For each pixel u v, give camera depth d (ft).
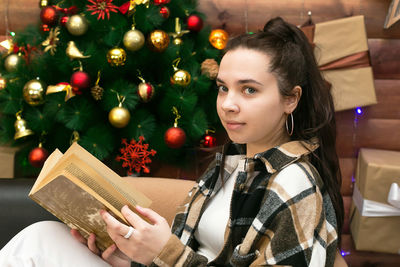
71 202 2.44
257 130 2.54
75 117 4.78
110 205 2.45
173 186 4.15
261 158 2.62
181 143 4.87
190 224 3.04
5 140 5.18
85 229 2.76
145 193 4.11
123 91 4.77
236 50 2.55
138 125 4.98
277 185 2.44
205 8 5.89
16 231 4.09
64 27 4.70
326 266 2.52
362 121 6.00
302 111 2.83
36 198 2.43
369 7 5.76
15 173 5.50
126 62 4.76
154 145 5.20
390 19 5.43
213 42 5.30
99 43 4.75
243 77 2.46
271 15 5.88
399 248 4.94
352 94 5.60
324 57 5.52
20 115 5.04
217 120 5.50
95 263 2.85
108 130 4.98
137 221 2.46
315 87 2.79
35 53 5.08
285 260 2.26
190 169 5.55
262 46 2.51
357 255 6.16
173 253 2.49
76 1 4.84
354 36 5.49
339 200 2.87
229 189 3.00
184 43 5.16
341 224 2.92
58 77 5.11
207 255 2.93
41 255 2.78
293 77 2.57
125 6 4.46
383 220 4.90
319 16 5.83
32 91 4.66
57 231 2.97
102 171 2.71
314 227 2.36
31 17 5.90
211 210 3.01
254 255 2.41
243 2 5.86
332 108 2.93
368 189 4.85
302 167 2.52
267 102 2.49
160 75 5.16
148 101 4.87
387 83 5.92
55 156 2.82
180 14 5.30
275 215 2.35
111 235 2.52
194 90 5.12
